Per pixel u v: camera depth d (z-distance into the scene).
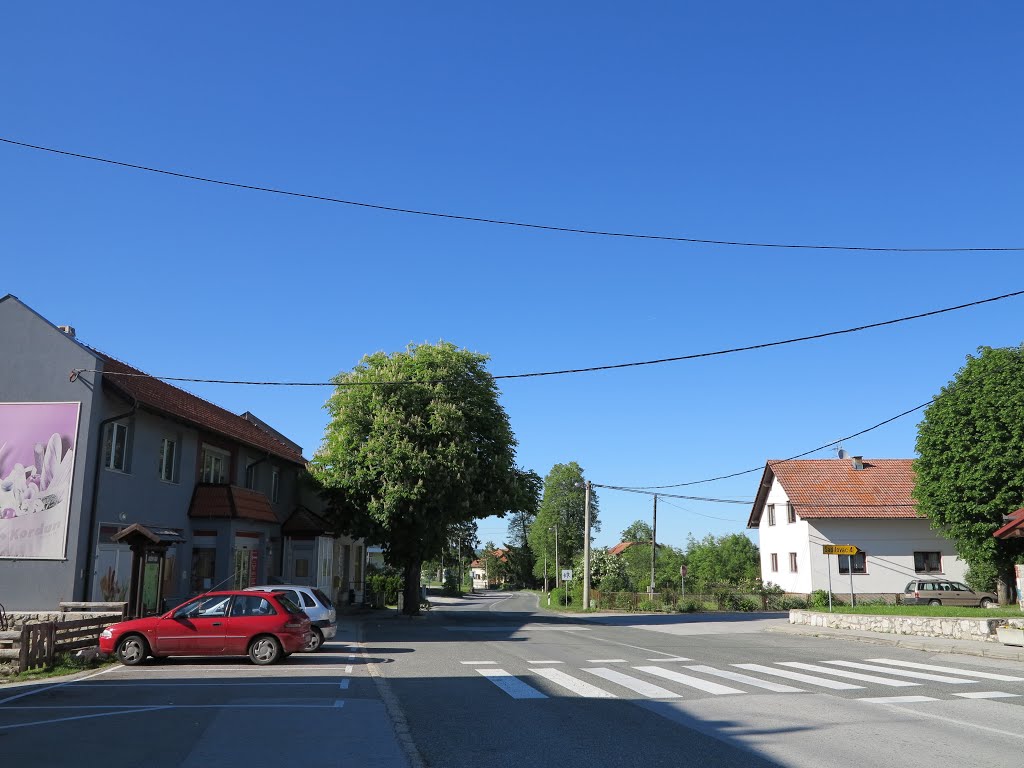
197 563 27.78
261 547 31.30
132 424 24.14
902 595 43.06
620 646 21.72
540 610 55.06
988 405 34.72
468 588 136.75
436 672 15.63
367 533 33.72
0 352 22.36
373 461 32.91
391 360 35.81
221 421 31.64
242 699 12.13
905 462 52.06
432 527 33.62
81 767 7.82
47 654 16.11
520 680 14.40
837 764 7.89
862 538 47.38
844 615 27.53
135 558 20.02
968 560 38.41
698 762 8.05
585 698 12.25
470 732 9.63
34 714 10.82
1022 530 23.23
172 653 16.73
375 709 11.15
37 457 21.78
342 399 34.66
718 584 55.47
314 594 20.64
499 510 36.31
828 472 50.94
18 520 21.44
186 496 27.50
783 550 51.47
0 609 18.95
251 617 16.98
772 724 9.98
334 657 18.48
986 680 14.27
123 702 11.84
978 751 8.41
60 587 21.06
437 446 33.59
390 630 28.53
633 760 8.16
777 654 19.31
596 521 102.00
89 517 21.80
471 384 35.78
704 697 12.26
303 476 36.69
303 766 7.89
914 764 7.86
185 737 9.26
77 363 22.22
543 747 8.80
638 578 76.00
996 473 34.34
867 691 12.86
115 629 16.83
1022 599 25.12
